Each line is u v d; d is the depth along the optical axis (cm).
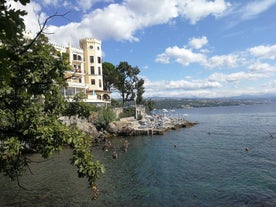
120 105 9312
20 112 762
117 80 10300
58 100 941
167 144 5309
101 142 5788
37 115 810
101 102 7544
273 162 3478
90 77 8144
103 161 3941
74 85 6481
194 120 11894
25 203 2300
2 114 765
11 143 775
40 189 2647
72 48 7300
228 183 2706
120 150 4806
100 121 6600
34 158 3981
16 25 328
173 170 3322
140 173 3244
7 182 2853
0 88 631
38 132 790
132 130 6744
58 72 783
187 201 2298
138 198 2409
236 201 2239
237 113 17600
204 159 3847
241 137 5891
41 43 746
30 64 708
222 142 5303
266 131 6750
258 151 4247
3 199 2392
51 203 2300
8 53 352
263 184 2617
